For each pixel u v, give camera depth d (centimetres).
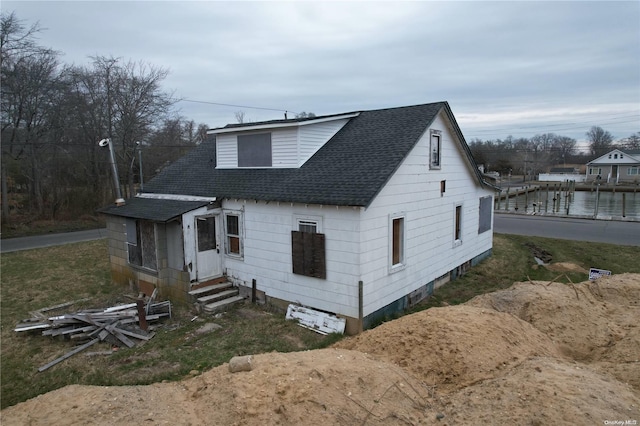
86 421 512
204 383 597
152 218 1180
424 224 1224
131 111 3177
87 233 2577
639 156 6825
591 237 2195
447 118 1282
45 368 827
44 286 1412
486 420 475
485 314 762
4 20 2541
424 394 557
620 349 722
